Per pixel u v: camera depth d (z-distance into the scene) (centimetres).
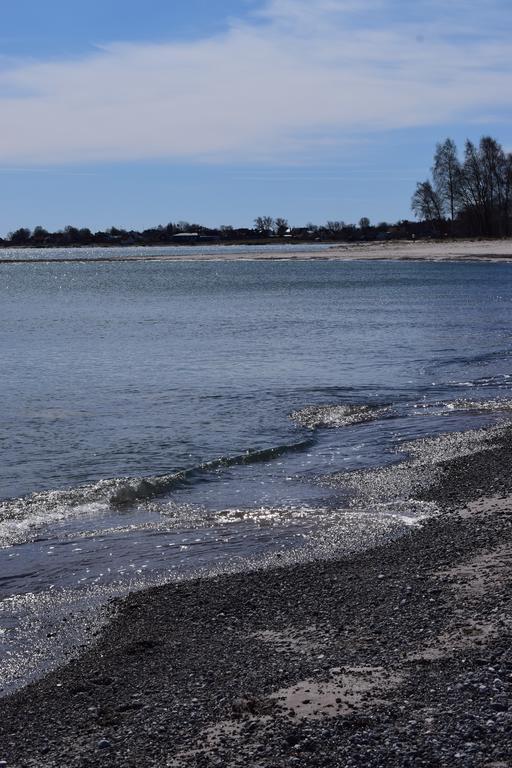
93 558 1259
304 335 4244
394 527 1363
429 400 2502
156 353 3684
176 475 1700
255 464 1814
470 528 1302
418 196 15888
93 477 1730
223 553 1268
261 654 880
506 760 605
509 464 1702
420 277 9062
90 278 11962
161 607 1051
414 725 662
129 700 798
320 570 1164
